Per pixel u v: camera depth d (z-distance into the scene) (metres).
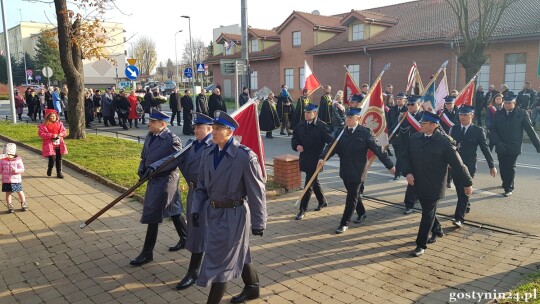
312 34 33.16
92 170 10.41
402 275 5.21
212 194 4.27
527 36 21.19
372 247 6.09
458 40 22.92
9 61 21.61
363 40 29.47
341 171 6.70
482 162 12.15
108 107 22.39
